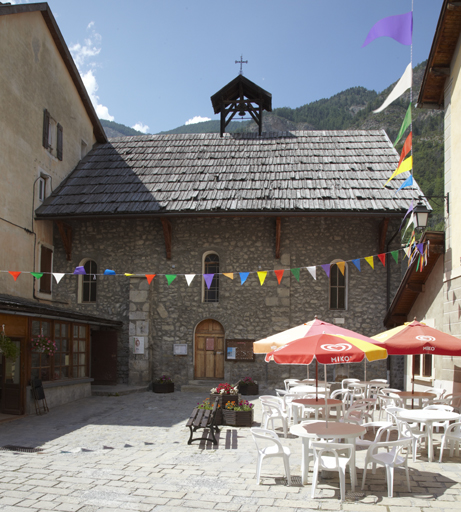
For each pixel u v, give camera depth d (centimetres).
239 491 544
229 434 847
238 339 1426
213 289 1478
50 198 1477
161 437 827
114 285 1496
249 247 1459
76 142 1695
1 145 1222
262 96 1798
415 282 1158
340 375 1368
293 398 908
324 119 10050
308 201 1366
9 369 1052
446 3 926
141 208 1391
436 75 1053
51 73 1509
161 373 1455
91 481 580
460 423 661
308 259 1440
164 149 1728
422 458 683
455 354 743
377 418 945
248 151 1669
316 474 527
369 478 591
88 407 1136
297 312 1428
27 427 912
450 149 1010
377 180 1464
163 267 1483
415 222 1045
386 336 823
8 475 604
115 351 1459
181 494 534
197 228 1482
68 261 1516
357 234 1438
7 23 1257
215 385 1398
